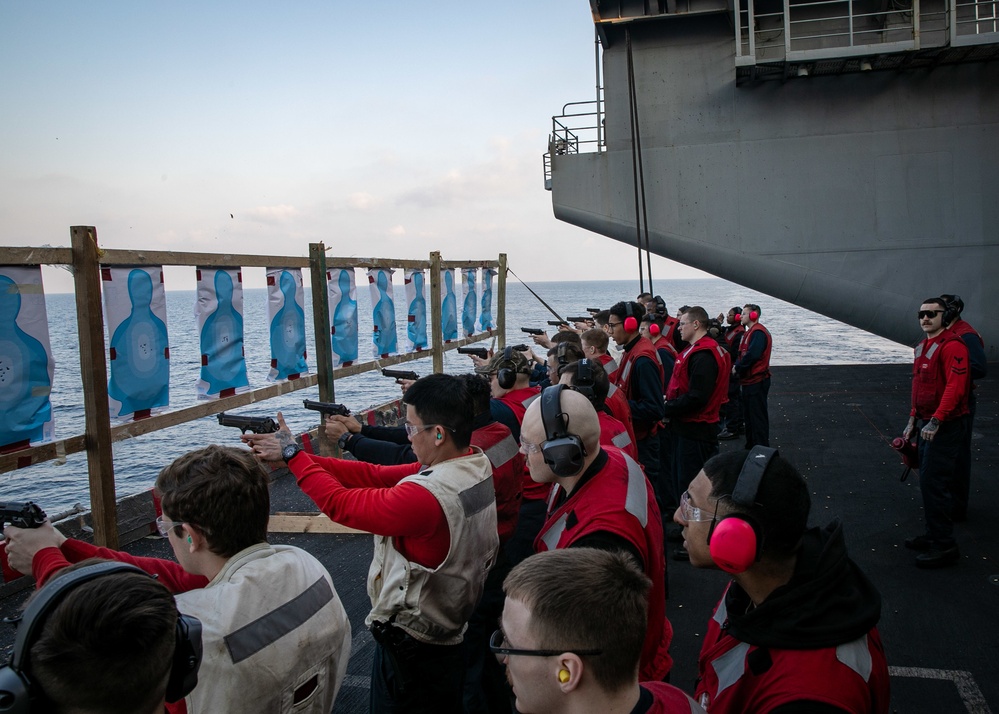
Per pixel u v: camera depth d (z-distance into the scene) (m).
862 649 1.33
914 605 4.00
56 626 1.01
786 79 10.48
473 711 2.68
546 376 5.36
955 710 3.02
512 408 3.56
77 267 4.00
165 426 4.57
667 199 11.12
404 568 2.16
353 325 6.60
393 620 2.19
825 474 6.73
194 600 1.54
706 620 3.99
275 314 5.58
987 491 5.98
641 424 5.15
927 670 3.34
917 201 10.46
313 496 2.14
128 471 9.31
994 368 11.55
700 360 5.08
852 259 10.69
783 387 12.09
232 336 5.14
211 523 1.60
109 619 1.01
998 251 10.30
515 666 1.14
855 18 10.56
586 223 11.48
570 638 1.08
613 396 3.76
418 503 2.08
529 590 1.13
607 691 1.10
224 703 1.49
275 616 1.59
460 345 8.94
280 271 5.62
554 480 2.24
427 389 2.30
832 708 1.22
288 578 1.66
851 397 10.80
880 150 10.48
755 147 10.78
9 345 3.71
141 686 1.05
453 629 2.24
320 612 1.70
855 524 5.35
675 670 3.46
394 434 3.03
